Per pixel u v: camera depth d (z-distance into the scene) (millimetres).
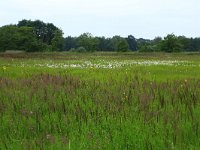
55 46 100188
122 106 9242
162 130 7168
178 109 8969
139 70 22188
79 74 19359
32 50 88500
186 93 11047
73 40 132000
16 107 9391
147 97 10383
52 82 14328
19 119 8320
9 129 7574
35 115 8641
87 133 7031
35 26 114125
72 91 11883
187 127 7383
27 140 6836
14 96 10992
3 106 9562
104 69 23375
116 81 15008
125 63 31672
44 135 7117
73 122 7969
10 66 26547
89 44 105188
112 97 10516
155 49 96625
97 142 6500
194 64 30375
